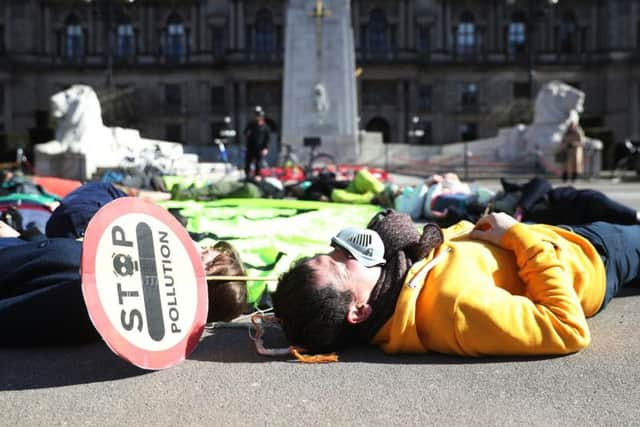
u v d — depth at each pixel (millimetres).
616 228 4348
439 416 2668
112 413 2723
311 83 25891
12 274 3693
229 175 20781
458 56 70875
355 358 3492
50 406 2809
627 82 70562
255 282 4672
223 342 3863
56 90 69875
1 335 3662
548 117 29375
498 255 3678
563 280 3463
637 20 70312
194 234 5359
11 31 69312
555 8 72062
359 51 69188
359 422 2611
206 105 69625
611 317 4297
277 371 3279
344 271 3430
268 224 5996
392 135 69625
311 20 25875
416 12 70688
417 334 3453
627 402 2801
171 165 16734
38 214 7137
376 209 7730
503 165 29906
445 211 8906
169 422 2623
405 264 3520
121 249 3215
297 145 25797
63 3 69875
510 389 2977
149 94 69875
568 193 6270
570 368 3260
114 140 21594
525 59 70625
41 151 20328
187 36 71250
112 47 70250
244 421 2629
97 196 5098
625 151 37844
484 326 3307
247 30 70062
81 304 3604
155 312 3248
